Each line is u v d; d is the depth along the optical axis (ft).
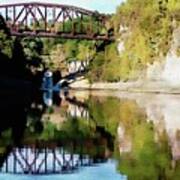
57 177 109.60
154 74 543.39
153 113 259.39
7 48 517.55
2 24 536.42
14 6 597.93
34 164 125.70
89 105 332.39
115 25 626.23
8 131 183.52
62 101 377.91
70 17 627.05
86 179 104.27
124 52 593.01
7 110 272.51
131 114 256.73
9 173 114.52
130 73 577.02
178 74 522.06
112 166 118.21
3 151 143.23
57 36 606.14
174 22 540.11
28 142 159.74
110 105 325.62
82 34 638.12
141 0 584.40
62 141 163.94
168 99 379.14
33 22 604.08
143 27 560.61
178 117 237.25
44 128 197.47
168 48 536.01
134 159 127.13
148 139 164.25
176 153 135.33
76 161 127.95
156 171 110.63
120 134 179.22
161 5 554.87
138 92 520.83
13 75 547.49
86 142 161.58
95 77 652.89
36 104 333.21
